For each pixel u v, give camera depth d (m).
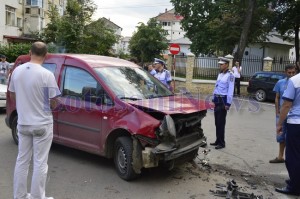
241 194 4.81
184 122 5.29
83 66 5.81
